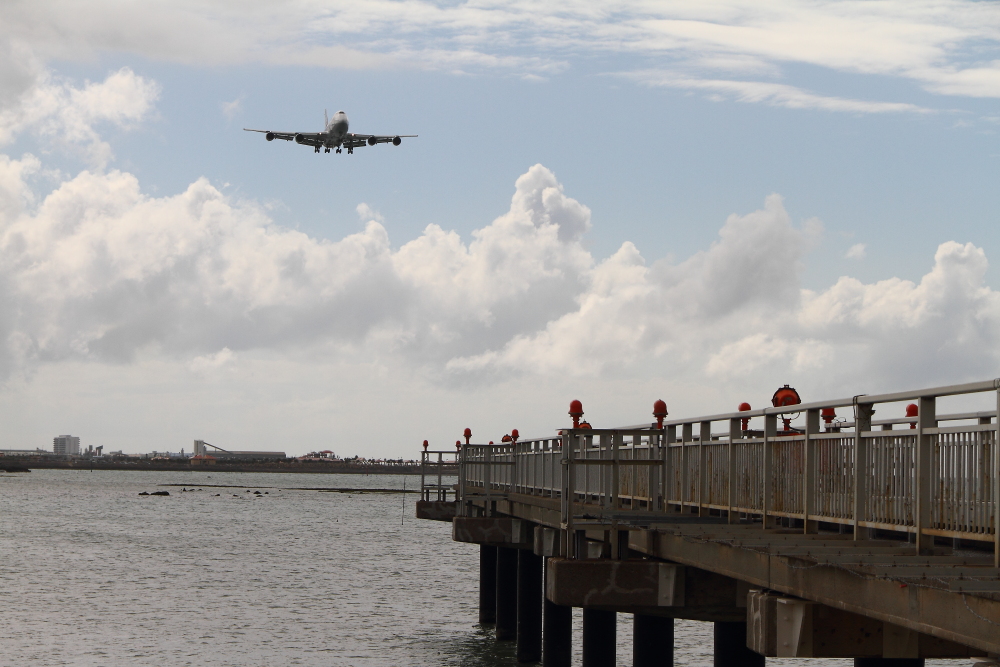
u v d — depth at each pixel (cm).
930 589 832
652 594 1532
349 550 7675
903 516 1130
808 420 1359
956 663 3194
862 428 1212
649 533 1549
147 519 11525
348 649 3534
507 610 3638
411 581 5597
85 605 4566
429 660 3328
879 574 891
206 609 4475
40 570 5969
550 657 2700
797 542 1217
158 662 3306
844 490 1264
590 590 1534
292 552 7431
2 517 11300
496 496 3067
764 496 1480
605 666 2050
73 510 13088
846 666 3155
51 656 3394
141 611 4406
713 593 1534
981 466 985
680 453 1848
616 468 1998
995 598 750
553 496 2530
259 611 4419
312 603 4684
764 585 1144
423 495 3622
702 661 3275
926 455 1082
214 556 7038
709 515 1736
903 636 1073
